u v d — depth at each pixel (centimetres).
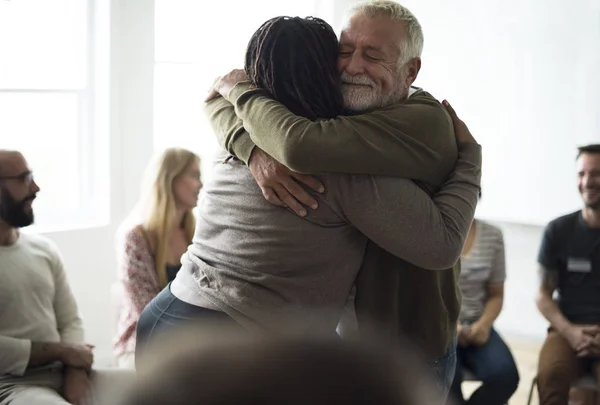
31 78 407
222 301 146
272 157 147
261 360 38
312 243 147
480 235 354
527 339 526
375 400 38
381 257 156
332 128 141
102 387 297
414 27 155
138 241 338
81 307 420
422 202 147
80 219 429
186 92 475
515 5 500
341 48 155
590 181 349
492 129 518
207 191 161
